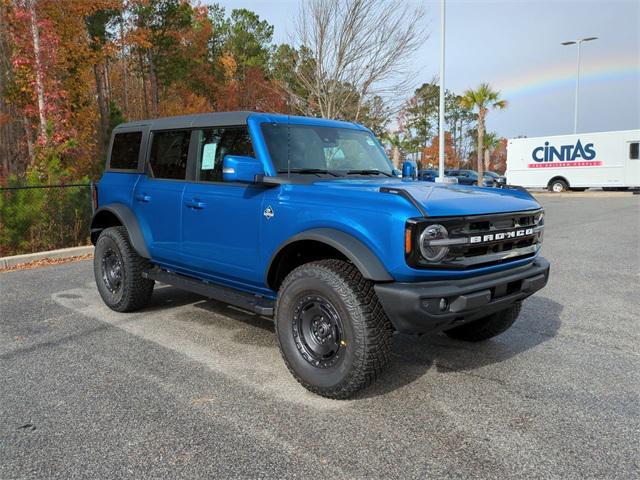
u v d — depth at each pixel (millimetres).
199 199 4781
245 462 2943
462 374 4230
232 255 4516
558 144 29797
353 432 3283
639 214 17766
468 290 3455
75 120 24266
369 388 3953
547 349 4816
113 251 5934
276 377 4172
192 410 3586
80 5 21750
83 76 25734
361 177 4684
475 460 2965
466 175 38188
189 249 4973
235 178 4031
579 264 8984
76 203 11086
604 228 14055
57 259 9859
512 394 3844
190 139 5043
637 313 5988
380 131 17656
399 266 3369
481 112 36125
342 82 16156
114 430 3311
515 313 4656
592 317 5836
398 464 2924
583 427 3342
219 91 42531
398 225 3361
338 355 3625
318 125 4863
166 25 35156
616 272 8289
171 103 43250
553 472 2844
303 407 3633
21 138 23141
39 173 12539
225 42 47781
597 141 28438
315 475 2818
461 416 3496
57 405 3666
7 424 3398
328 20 15695
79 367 4383
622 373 4234
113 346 4910
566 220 16172
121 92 46219
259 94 38375
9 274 8445
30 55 18906
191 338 5141
